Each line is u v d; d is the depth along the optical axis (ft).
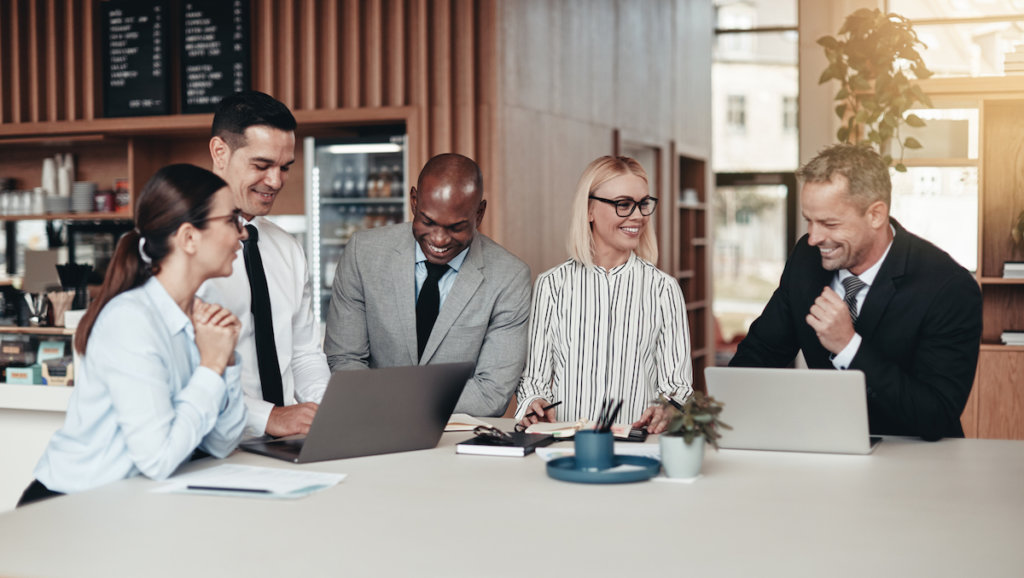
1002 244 16.65
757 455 7.46
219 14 19.95
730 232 34.37
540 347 9.89
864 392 7.25
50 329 16.51
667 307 9.84
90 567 4.87
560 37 22.12
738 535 5.32
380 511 5.87
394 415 7.55
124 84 20.76
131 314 6.68
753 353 9.50
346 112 18.94
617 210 9.59
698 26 31.40
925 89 15.89
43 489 6.98
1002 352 15.87
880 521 5.60
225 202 7.02
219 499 6.19
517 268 10.34
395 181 19.53
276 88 19.84
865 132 16.35
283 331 9.21
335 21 19.21
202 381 6.89
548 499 6.14
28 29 21.65
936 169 16.14
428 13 18.95
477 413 9.97
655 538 5.27
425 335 10.25
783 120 35.14
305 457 7.21
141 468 6.60
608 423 6.98
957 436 8.27
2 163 22.75
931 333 8.21
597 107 24.22
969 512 5.78
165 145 21.79
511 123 19.65
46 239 22.36
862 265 8.52
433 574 4.70
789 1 34.58
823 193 8.08
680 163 31.73
